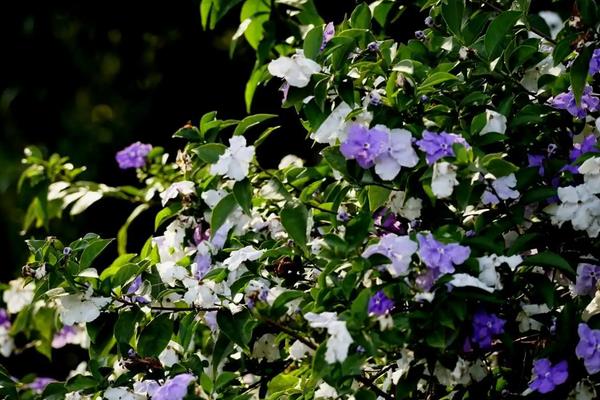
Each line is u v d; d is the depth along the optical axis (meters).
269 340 2.15
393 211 2.11
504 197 2.07
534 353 2.12
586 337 2.04
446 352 2.05
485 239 2.05
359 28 2.25
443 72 2.09
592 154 2.07
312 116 2.11
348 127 2.10
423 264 2.02
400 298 2.03
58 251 2.12
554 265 2.03
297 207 2.10
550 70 2.18
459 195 2.04
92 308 2.10
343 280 2.02
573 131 2.16
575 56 2.19
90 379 2.16
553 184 2.13
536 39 2.16
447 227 2.06
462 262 2.02
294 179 2.23
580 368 2.06
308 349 2.09
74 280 2.10
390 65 2.13
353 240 2.01
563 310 2.05
